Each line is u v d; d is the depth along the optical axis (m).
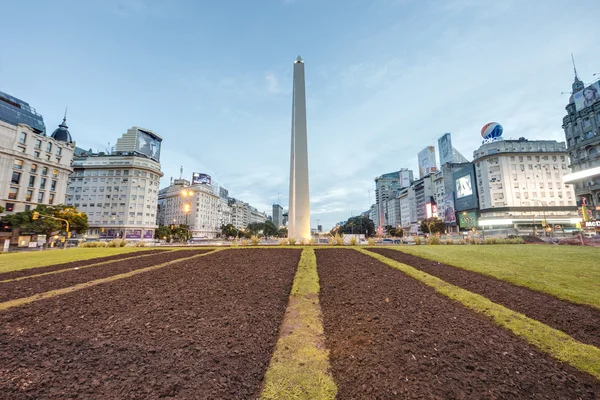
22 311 5.73
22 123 63.50
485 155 85.44
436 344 3.99
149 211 93.00
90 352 3.85
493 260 12.67
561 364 3.48
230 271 10.37
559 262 11.84
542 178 82.44
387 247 21.62
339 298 6.57
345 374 3.27
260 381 3.20
